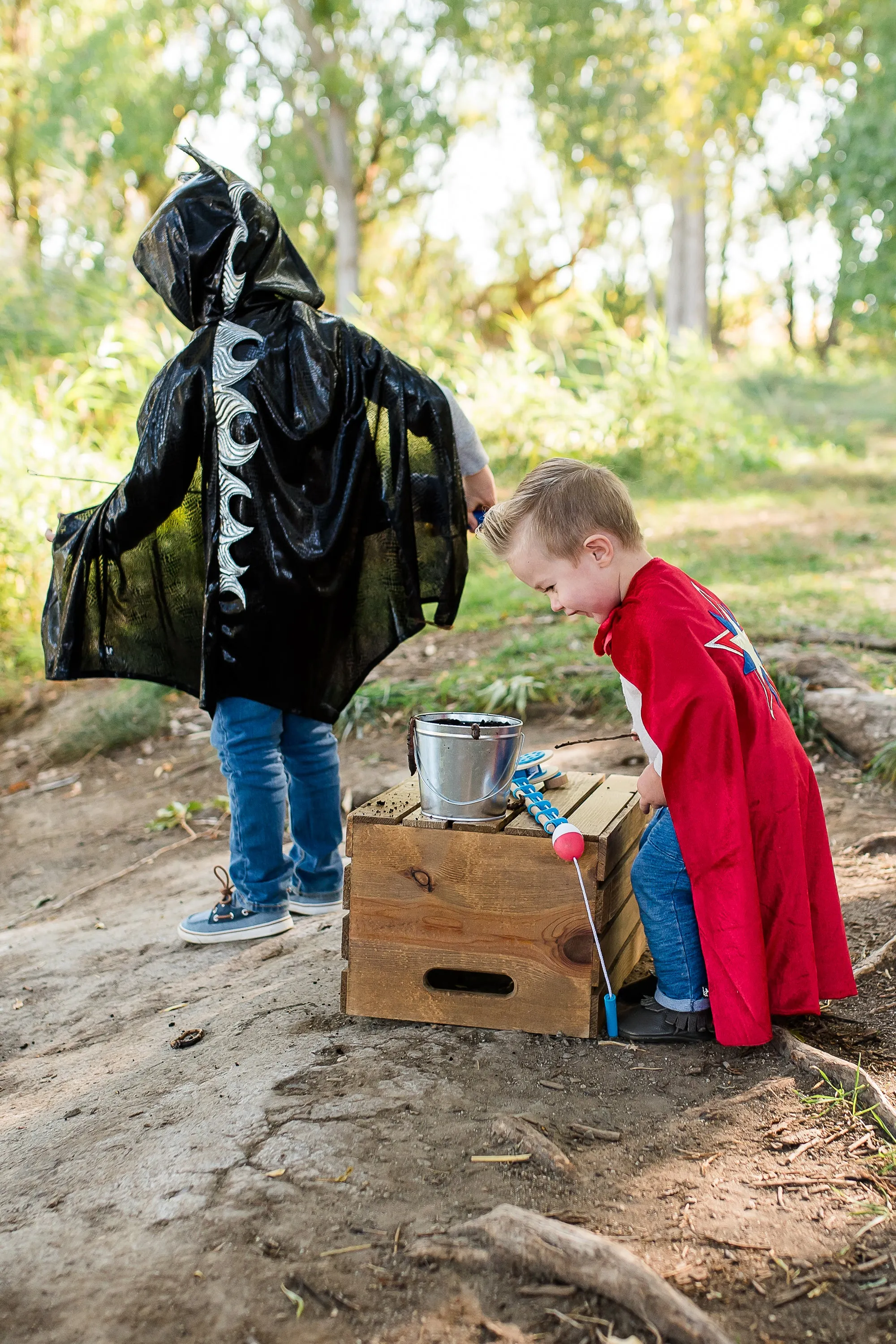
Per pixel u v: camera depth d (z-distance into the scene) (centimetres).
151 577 342
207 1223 196
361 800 492
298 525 321
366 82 2316
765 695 244
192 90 2172
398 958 264
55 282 1063
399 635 348
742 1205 194
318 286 342
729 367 1991
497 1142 213
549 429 1202
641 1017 256
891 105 1540
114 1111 247
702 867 234
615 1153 210
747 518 1027
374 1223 193
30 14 2255
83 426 908
